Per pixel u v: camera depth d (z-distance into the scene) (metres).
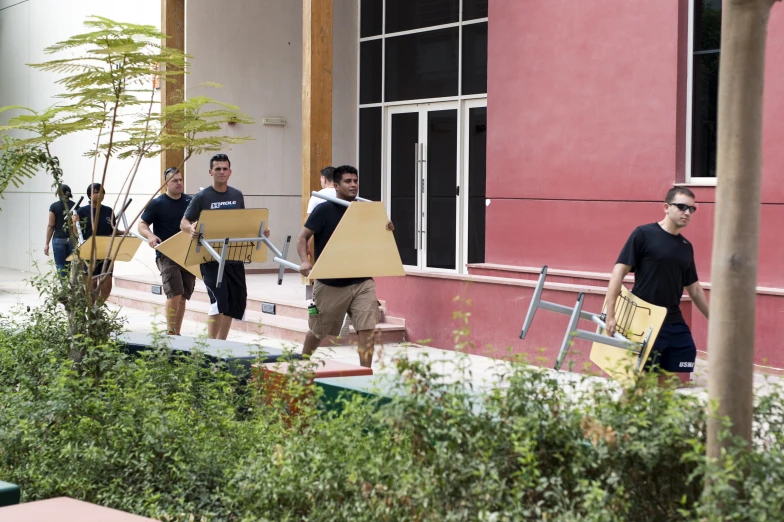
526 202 22.83
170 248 18.73
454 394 7.26
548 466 6.91
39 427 9.56
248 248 17.92
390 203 32.91
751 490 5.99
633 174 20.69
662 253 12.56
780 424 7.23
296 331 22.27
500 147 23.38
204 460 8.95
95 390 10.35
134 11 35.94
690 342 12.71
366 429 8.34
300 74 35.34
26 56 45.50
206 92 33.25
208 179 33.53
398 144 32.56
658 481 6.73
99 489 8.85
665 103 20.11
